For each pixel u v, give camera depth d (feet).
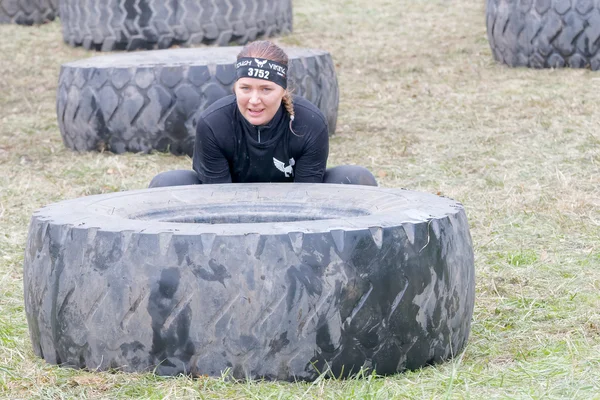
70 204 14.82
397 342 12.62
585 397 11.68
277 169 17.20
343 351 12.28
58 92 31.22
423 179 26.21
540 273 18.03
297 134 16.70
